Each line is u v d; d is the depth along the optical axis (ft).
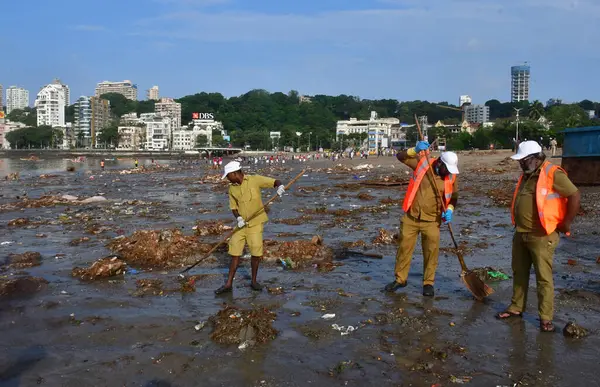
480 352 13.38
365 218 39.65
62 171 184.55
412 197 18.52
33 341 14.33
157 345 13.96
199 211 45.37
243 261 24.32
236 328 14.64
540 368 12.38
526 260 15.98
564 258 23.99
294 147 574.56
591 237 28.73
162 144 625.00
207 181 96.99
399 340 14.25
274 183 19.76
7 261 24.20
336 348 13.70
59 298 18.33
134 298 18.37
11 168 220.02
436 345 13.85
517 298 16.22
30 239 30.78
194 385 11.63
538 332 14.83
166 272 22.34
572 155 55.06
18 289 19.10
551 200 14.97
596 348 13.61
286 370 12.35
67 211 46.55
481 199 51.60
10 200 60.85
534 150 15.43
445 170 18.20
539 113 353.10
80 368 12.55
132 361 12.91
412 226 18.65
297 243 26.02
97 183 101.96
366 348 13.69
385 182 77.61
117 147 649.61
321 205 49.57
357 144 543.39
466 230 32.07
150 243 25.20
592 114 568.82
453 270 22.22
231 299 18.28
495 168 99.81
